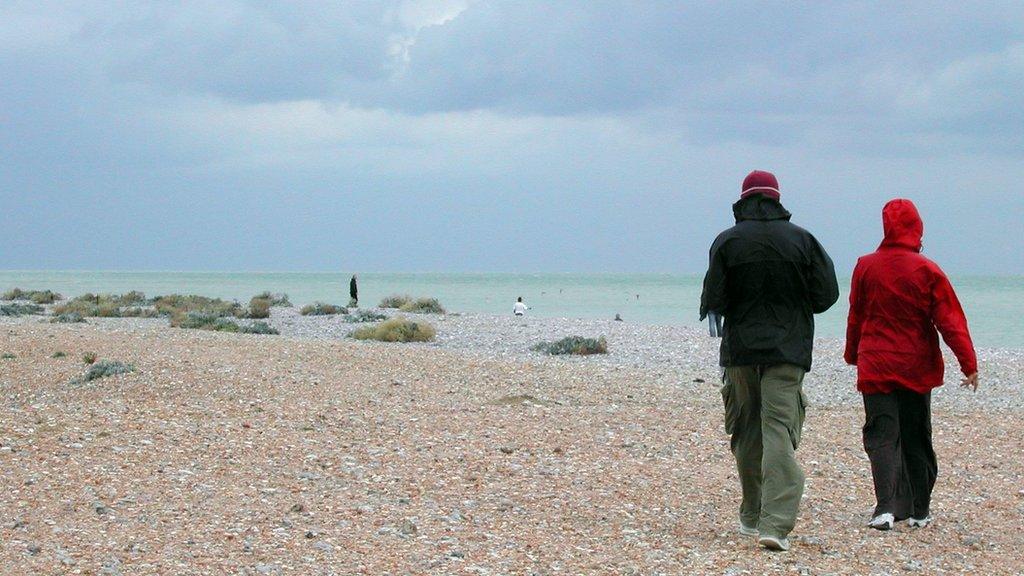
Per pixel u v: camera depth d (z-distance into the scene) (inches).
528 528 259.4
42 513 258.1
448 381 646.5
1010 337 1651.1
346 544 237.9
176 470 314.3
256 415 438.6
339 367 699.4
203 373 625.6
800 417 249.6
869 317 283.3
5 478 294.0
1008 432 463.2
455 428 418.0
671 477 332.2
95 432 368.8
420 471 326.0
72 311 1578.5
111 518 255.1
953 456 397.7
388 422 430.6
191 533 243.3
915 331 278.1
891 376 276.2
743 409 255.8
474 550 235.9
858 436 442.9
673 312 2588.6
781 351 242.2
